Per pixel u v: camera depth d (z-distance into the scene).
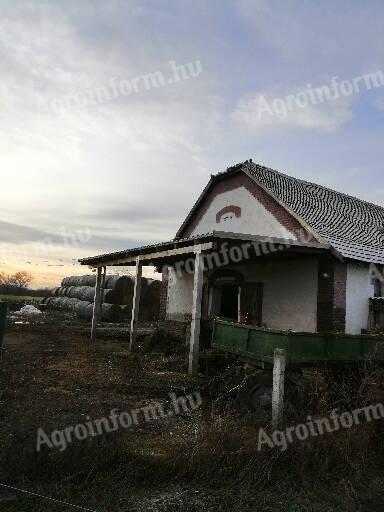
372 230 16.62
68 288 30.14
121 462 4.90
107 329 18.48
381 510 4.79
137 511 4.25
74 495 4.37
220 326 8.37
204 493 4.69
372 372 6.81
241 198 17.05
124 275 24.94
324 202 17.48
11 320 20.70
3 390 7.55
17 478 4.46
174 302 19.03
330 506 4.75
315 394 6.64
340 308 12.55
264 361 6.91
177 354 12.57
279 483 5.04
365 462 5.66
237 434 5.50
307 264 13.38
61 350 12.85
